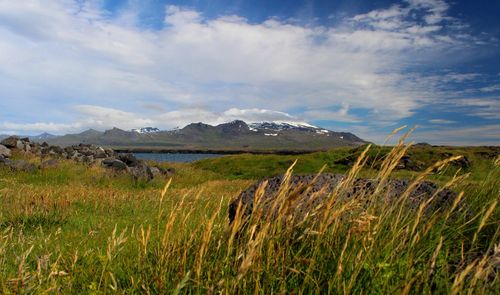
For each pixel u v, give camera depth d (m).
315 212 3.76
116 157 29.05
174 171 31.19
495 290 3.00
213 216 3.77
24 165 22.83
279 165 45.50
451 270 3.71
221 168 48.12
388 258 3.65
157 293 3.93
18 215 9.38
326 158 46.28
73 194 14.13
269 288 3.61
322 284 3.54
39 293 3.95
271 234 3.70
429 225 3.61
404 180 5.22
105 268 4.28
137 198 14.41
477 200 5.04
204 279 3.88
